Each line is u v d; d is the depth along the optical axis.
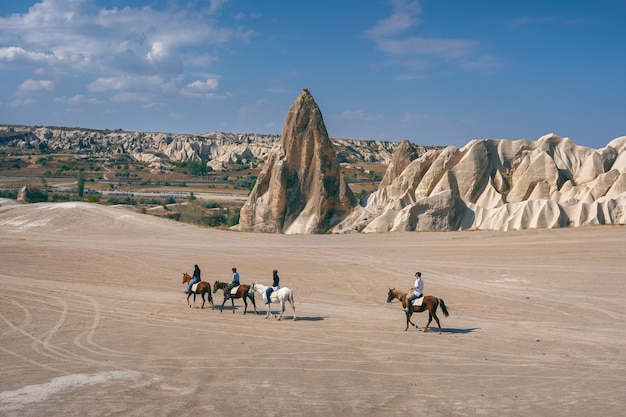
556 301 31.11
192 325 25.16
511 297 32.56
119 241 60.28
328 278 39.97
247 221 83.25
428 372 17.48
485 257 47.34
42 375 17.17
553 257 45.50
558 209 63.09
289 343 21.55
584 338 22.41
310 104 85.56
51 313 27.75
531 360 18.89
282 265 45.44
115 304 30.41
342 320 26.52
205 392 15.38
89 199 125.44
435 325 25.41
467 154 75.44
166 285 37.28
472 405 14.26
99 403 14.37
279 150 85.19
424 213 69.50
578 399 14.66
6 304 30.00
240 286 28.02
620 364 18.23
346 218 81.25
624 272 38.66
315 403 14.41
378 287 36.66
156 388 15.74
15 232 66.06
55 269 43.22
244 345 21.20
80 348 20.72
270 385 16.06
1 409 13.94
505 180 74.88
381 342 21.72
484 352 20.05
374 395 15.13
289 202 83.00
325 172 83.31
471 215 69.50
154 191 198.38
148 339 22.23
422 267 43.88
